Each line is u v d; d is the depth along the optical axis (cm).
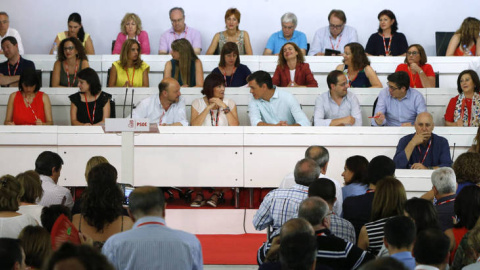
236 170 1103
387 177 675
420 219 616
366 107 1291
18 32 1708
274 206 720
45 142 1112
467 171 807
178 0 1733
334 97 1210
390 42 1573
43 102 1238
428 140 1060
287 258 488
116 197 636
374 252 661
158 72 1472
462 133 1109
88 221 631
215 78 1183
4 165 1115
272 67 1472
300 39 1609
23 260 507
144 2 1731
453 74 1480
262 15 1734
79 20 1579
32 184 741
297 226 515
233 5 1734
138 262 538
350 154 1105
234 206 1115
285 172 1102
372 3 1734
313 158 840
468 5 1736
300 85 1361
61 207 662
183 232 555
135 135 1103
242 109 1292
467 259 600
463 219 684
